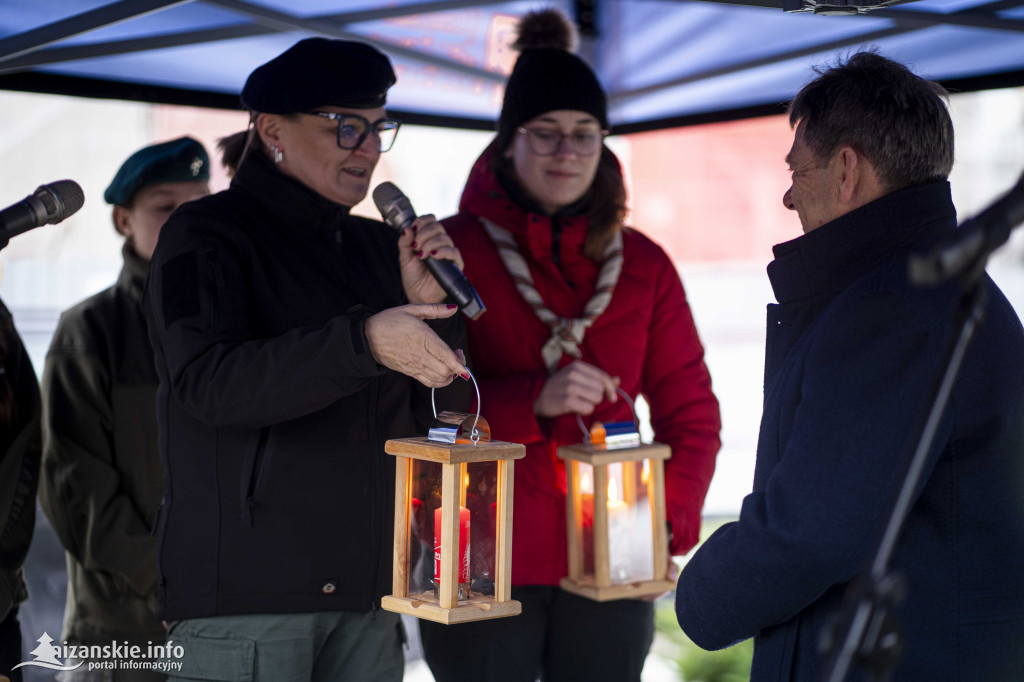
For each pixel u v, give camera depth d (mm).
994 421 1487
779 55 3125
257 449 1961
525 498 2510
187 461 1989
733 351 11586
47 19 2600
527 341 2602
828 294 1591
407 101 3479
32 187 9977
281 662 1960
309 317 2072
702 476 2676
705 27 3232
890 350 1426
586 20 3523
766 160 11117
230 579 1941
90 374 2779
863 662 1067
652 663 4203
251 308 2047
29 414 2281
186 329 1909
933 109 1564
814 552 1409
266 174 2131
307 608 1968
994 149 10859
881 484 1395
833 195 1602
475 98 3555
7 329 2262
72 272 9391
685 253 11305
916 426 1094
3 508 2186
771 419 1604
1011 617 1489
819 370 1469
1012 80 2867
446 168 10320
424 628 2537
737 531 1534
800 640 1545
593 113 2611
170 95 3133
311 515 1974
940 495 1476
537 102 2584
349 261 2240
